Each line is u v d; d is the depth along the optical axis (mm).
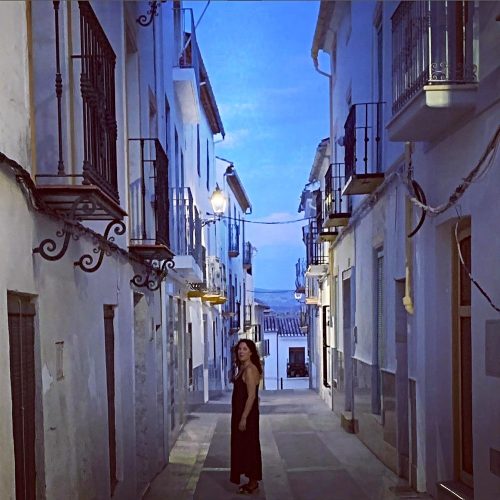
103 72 4699
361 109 9938
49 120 4402
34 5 4441
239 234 29922
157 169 7324
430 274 6449
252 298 35812
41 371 3676
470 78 5223
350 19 11148
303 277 24312
